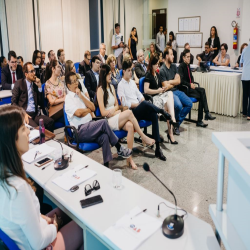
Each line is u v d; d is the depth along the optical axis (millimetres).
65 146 2527
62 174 2020
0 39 6449
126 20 9227
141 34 9867
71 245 1647
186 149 3986
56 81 3857
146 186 3053
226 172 3314
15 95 3662
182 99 4473
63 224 1849
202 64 5551
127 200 1715
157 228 1468
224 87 5340
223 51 7527
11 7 6477
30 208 1309
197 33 8695
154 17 10609
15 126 1277
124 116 3236
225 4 7941
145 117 3629
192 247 1349
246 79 5129
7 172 1277
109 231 1456
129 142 3303
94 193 1784
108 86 3477
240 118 5367
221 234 1194
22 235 1357
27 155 2318
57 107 3688
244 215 1094
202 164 3547
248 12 7484
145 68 5660
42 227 1478
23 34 6762
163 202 1694
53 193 1806
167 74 4480
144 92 4156
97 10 8328
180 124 4793
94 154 3832
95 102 3457
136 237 1406
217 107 5539
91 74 4410
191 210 2664
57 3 7250
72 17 7656
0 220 1314
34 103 3762
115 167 3451
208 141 4270
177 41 9227
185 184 3102
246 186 1058
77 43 7922
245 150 1123
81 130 3010
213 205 1397
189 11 8711
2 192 1274
